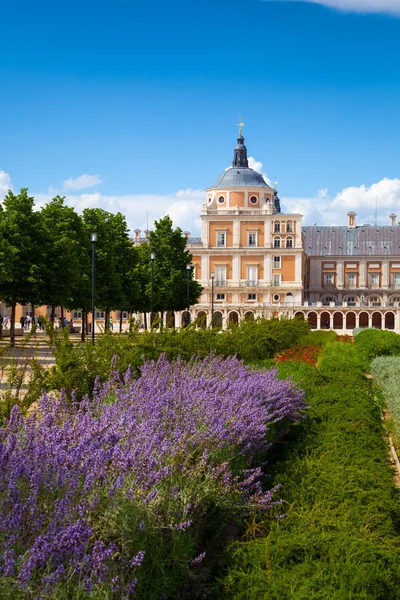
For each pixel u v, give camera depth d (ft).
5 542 16.56
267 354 93.50
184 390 36.04
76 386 41.96
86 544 17.49
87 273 171.01
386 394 58.70
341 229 373.81
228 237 326.03
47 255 139.54
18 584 15.07
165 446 25.30
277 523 25.71
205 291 325.62
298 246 322.55
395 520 26.63
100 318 332.19
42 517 17.79
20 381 35.14
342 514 26.23
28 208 140.46
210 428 29.99
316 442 38.99
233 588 20.86
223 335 79.87
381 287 358.23
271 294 324.19
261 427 33.53
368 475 30.81
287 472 32.58
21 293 137.90
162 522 21.80
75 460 20.89
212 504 26.73
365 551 21.97
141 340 55.57
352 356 91.76
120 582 17.92
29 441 20.94
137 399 32.65
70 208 169.17
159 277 224.33
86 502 19.52
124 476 21.49
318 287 362.12
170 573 21.25
